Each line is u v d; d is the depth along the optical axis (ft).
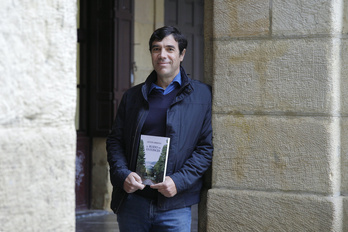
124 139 10.16
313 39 9.80
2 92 5.04
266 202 10.07
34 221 5.41
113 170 9.87
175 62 9.79
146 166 9.43
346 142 10.02
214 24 10.39
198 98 10.02
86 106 23.04
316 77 9.80
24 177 5.28
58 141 5.62
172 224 9.63
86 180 23.06
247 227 10.21
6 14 5.08
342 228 9.93
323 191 9.80
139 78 24.76
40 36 5.43
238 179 10.28
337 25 9.79
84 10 22.90
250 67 10.16
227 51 10.30
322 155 9.77
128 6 23.41
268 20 10.03
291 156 9.96
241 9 10.20
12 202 5.18
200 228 10.78
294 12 9.89
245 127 10.19
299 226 9.91
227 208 10.30
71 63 5.77
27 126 5.33
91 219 21.65
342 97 10.01
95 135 22.98
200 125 9.96
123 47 23.20
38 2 5.40
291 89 9.94
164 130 9.67
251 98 10.16
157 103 9.84
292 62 9.91
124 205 9.89
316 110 9.80
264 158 10.11
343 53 9.96
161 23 25.73
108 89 22.79
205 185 10.77
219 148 10.36
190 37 27.04
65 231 5.76
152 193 9.70
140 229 9.80
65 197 5.74
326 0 9.72
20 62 5.22
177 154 9.57
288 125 9.95
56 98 5.60
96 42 22.95
